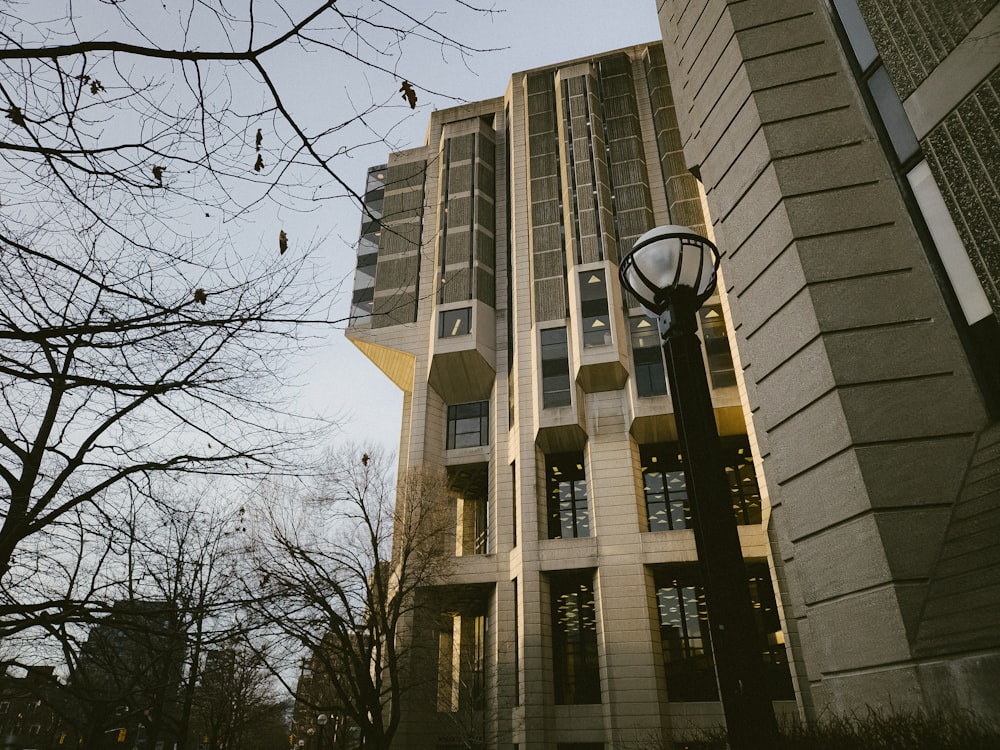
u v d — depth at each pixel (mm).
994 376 5906
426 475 31328
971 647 4609
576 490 37531
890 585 5660
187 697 17828
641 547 32625
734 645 3305
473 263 44875
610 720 29406
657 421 34594
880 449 6223
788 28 8688
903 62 6848
